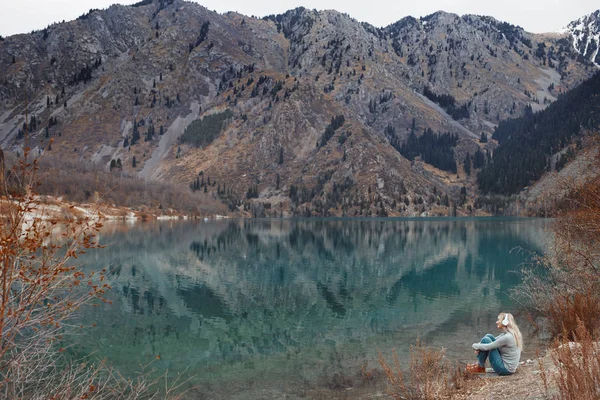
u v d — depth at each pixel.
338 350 17.91
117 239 81.62
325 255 58.19
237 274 41.25
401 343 18.66
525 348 16.03
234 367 15.95
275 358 17.02
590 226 15.42
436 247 66.25
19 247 5.41
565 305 16.19
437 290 31.73
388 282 36.03
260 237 93.94
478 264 46.09
